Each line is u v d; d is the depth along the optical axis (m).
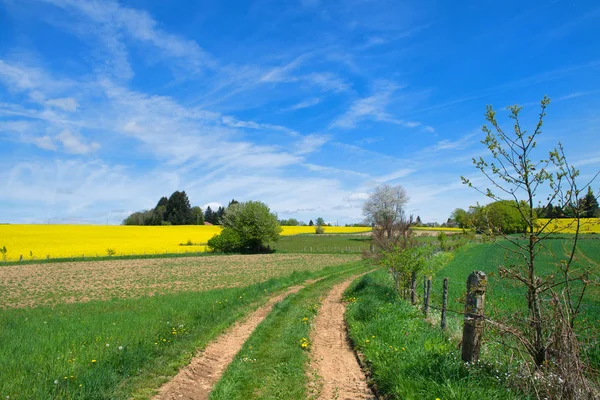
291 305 14.73
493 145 5.03
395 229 19.47
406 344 7.76
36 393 5.85
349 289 18.06
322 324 11.79
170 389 6.65
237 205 60.03
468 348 6.11
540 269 20.64
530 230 5.05
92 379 6.40
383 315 10.72
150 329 10.35
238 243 51.19
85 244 53.41
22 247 47.97
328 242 73.38
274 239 54.25
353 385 6.77
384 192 76.56
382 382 6.48
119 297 18.91
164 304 15.06
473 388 5.25
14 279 26.39
